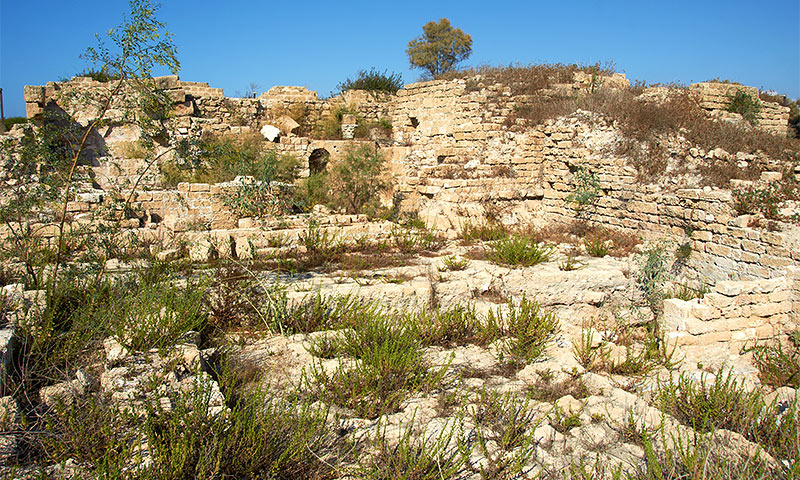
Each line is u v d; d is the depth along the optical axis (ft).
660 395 21.04
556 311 36.22
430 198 64.85
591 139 60.18
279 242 38.93
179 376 18.63
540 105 67.77
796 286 32.91
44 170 29.14
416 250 41.19
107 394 16.81
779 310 32.96
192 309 23.32
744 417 19.01
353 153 77.97
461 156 68.33
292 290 28.73
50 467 13.73
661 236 49.34
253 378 20.93
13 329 18.86
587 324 36.73
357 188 75.82
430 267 35.88
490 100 69.77
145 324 20.92
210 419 15.46
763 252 39.86
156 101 30.12
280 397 19.29
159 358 19.22
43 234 34.88
